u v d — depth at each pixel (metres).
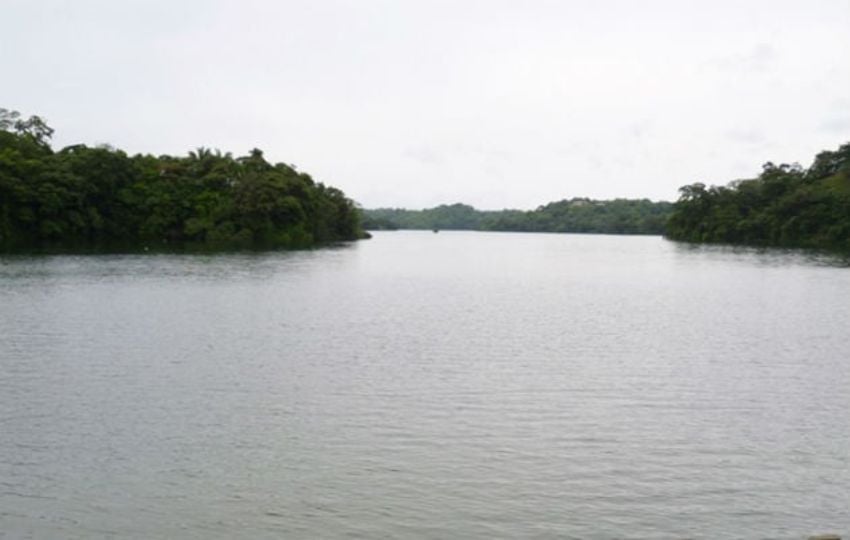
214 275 81.00
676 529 18.12
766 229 189.50
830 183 193.50
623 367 36.25
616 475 21.52
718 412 28.36
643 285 82.56
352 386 31.44
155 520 18.23
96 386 30.78
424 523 18.22
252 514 18.61
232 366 35.00
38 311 51.09
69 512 18.61
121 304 55.66
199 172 166.00
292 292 68.00
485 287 80.12
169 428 25.25
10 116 154.38
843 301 65.50
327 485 20.44
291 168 184.88
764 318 54.34
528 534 17.73
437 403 28.94
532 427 26.03
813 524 18.48
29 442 23.67
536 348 41.12
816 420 27.41
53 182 128.50
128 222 146.25
